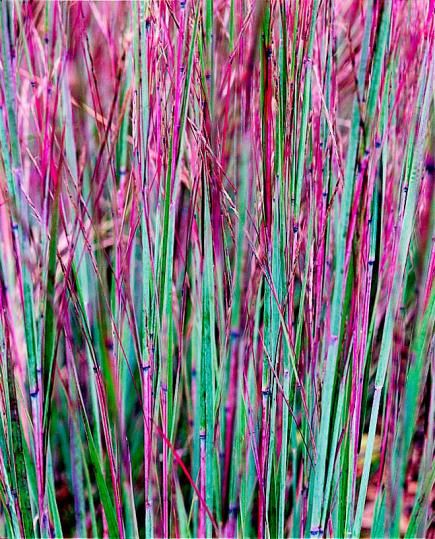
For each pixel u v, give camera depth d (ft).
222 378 1.83
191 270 1.93
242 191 1.69
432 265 1.75
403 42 1.96
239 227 1.69
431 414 1.84
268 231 1.75
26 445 1.88
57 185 1.73
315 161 1.82
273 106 1.73
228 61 1.76
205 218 1.75
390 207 1.92
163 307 1.78
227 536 1.84
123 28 2.01
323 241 1.80
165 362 1.84
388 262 1.81
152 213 1.84
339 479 1.84
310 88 1.75
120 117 1.91
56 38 2.00
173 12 1.77
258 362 1.88
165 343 1.84
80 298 1.82
